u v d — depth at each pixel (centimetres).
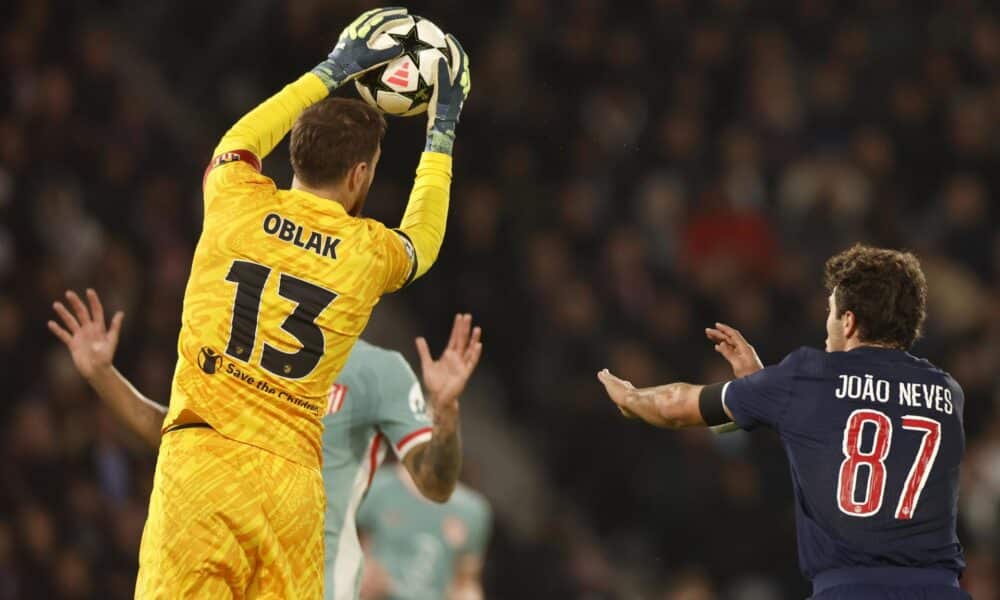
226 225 1714
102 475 3816
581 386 4559
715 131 5188
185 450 1675
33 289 4072
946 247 4947
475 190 4806
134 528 3766
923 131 5209
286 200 1727
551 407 4578
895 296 1789
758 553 4141
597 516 4466
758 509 4175
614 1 5325
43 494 3719
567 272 4728
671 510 4247
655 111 5147
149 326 4112
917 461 1730
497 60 5022
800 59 5388
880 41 5503
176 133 5084
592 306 4659
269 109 1795
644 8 5338
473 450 4781
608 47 5206
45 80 4553
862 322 1795
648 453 4419
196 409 1683
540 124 4988
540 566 4256
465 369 2009
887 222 4981
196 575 1653
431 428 2078
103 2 5375
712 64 5253
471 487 3775
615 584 4306
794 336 4509
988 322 4741
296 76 5047
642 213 4966
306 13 5019
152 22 5391
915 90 5309
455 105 1898
